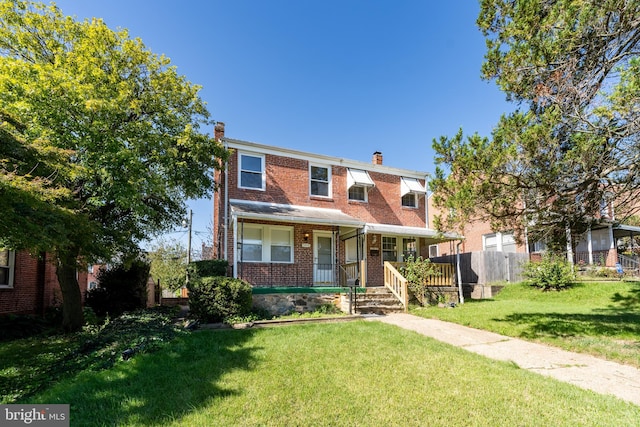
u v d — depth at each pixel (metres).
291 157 14.61
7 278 10.91
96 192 8.97
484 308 11.40
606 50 5.77
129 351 5.70
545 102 6.24
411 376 4.80
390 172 16.88
